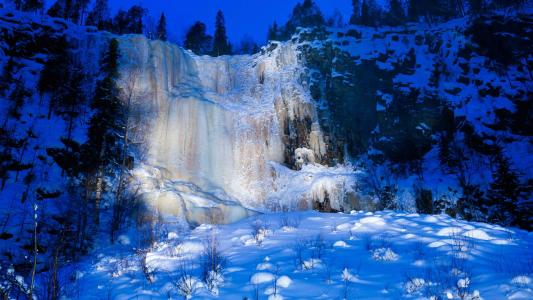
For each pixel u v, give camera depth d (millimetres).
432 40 38656
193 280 6195
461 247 7012
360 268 6348
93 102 25297
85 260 12086
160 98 28438
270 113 31984
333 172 31000
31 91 26984
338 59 36031
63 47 31266
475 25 37969
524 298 4203
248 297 5336
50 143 23156
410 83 35281
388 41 38656
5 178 20344
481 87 34250
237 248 9109
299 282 5770
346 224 10805
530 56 35656
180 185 24141
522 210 24672
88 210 18188
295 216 14430
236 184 28219
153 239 12266
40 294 6543
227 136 29094
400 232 9344
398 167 31594
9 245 15367
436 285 5023
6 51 29000
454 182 28938
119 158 22562
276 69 35250
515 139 30938
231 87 35438
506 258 6242
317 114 33375
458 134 32531
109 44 30469
